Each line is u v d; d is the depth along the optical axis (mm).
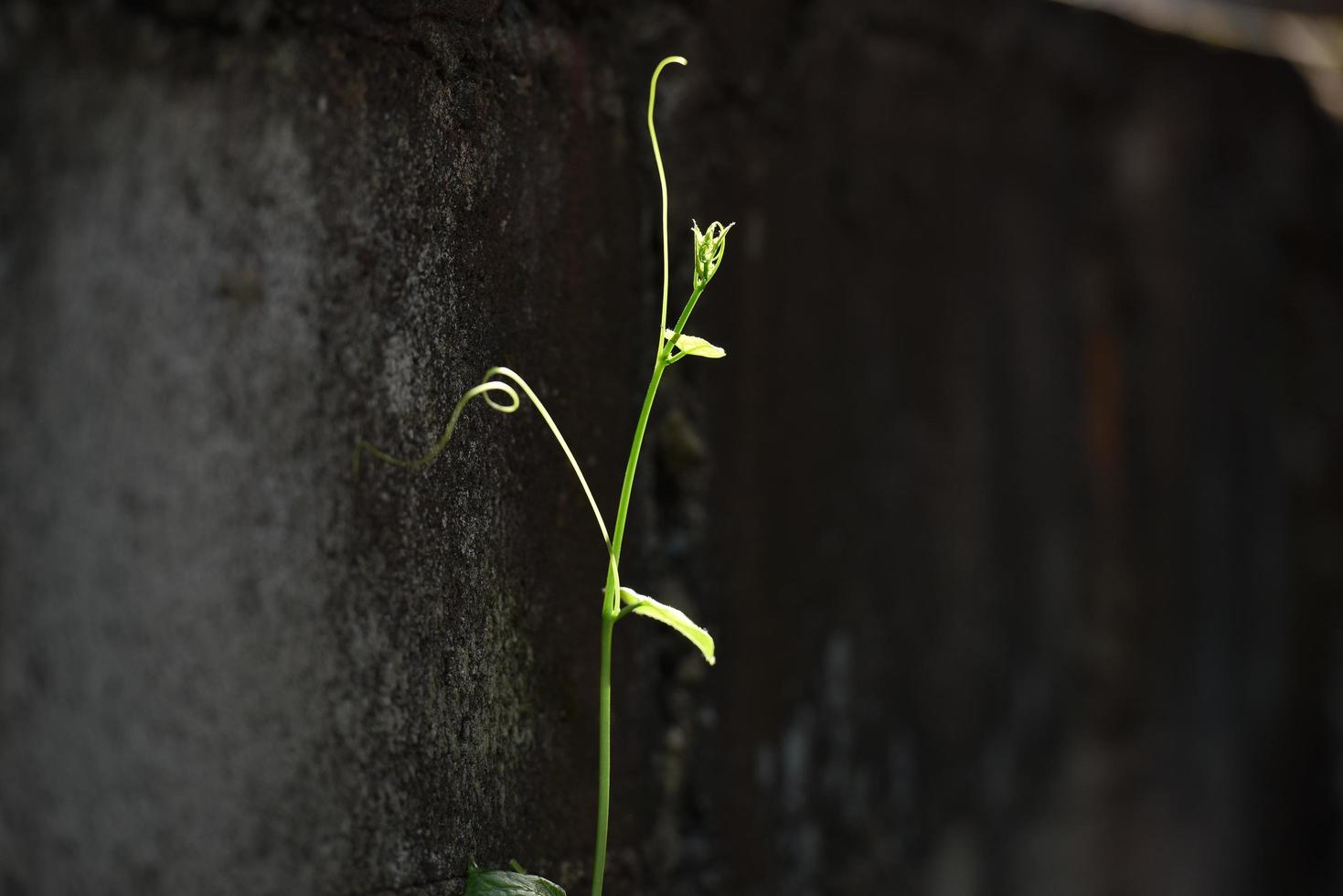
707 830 745
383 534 612
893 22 859
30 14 618
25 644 614
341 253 616
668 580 728
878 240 860
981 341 928
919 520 885
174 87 624
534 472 647
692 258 732
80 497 620
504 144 632
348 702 616
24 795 612
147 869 620
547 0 657
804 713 810
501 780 634
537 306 648
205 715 621
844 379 839
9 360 613
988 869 923
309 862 615
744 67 768
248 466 621
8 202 614
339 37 617
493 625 629
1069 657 1002
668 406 727
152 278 623
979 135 919
